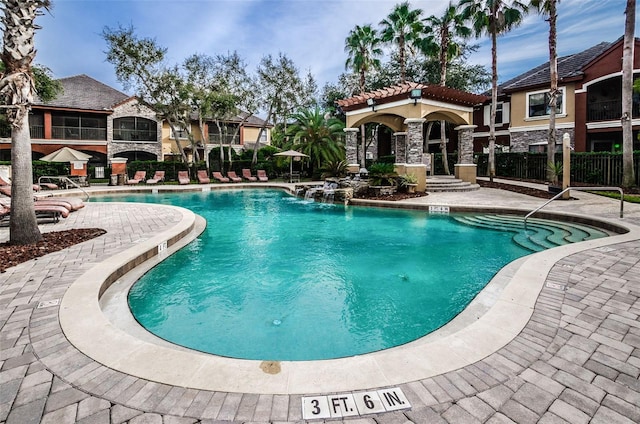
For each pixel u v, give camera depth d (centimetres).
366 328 452
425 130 3072
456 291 571
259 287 598
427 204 1299
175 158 3459
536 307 405
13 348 325
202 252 808
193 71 2594
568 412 242
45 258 624
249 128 4097
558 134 2341
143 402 254
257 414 242
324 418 238
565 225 1012
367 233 995
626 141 1533
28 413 243
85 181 2245
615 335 343
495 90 1994
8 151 2772
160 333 440
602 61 2134
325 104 3600
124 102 3194
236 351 399
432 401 254
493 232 979
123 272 596
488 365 296
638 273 517
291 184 2291
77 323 373
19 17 679
